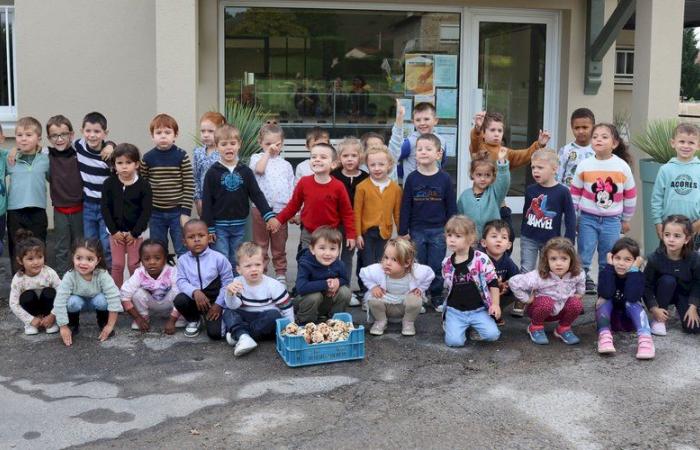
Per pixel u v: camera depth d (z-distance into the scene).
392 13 9.05
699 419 4.17
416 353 5.18
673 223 5.50
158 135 6.19
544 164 6.04
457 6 9.12
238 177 6.05
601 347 5.12
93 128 6.29
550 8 9.14
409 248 5.35
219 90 8.83
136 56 8.74
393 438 3.94
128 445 3.86
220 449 3.82
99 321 5.57
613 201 6.32
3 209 6.36
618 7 8.45
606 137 6.25
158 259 5.53
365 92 9.14
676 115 7.95
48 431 4.00
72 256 5.33
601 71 9.17
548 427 4.07
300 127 9.07
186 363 4.97
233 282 5.20
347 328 5.09
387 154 6.01
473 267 5.29
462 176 9.43
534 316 5.36
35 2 8.54
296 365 4.88
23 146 6.30
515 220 9.54
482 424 4.10
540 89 9.48
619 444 3.88
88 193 6.35
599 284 5.47
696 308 5.54
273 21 8.84
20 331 5.58
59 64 8.66
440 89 9.28
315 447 3.84
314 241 5.41
